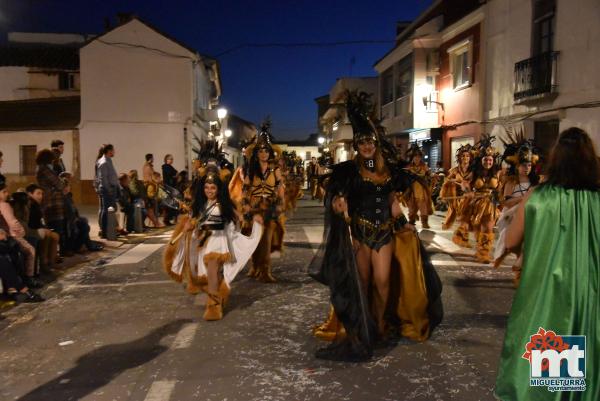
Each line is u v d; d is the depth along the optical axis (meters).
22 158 22.72
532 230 2.50
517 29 15.14
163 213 14.46
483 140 8.91
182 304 6.33
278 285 7.16
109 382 4.17
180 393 3.93
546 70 13.45
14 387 4.13
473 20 17.75
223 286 5.82
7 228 6.86
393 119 24.86
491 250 9.22
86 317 5.90
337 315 4.63
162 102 22.62
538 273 2.47
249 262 8.67
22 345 5.07
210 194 5.84
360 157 4.76
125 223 12.92
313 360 4.52
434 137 21.16
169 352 4.77
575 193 2.47
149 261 8.98
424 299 4.88
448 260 8.55
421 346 4.80
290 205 10.07
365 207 4.77
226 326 5.48
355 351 4.52
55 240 8.47
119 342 5.08
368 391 3.91
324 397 3.83
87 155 22.50
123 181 12.93
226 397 3.86
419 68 21.30
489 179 8.37
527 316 2.48
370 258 4.80
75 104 24.14
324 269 4.75
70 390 4.05
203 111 26.88
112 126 22.53
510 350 2.53
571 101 12.71
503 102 15.99
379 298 4.86
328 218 4.77
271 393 3.91
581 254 2.42
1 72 27.16
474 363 4.41
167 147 22.75
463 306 6.02
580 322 2.41
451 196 9.66
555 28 13.32
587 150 2.49
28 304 6.48
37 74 27.25
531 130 14.46
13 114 23.48
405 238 4.91
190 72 22.72
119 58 22.41
